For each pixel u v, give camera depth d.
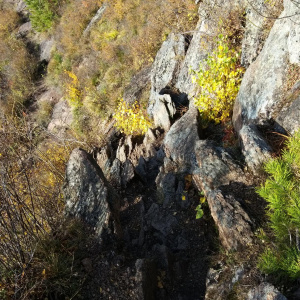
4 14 20.12
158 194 4.53
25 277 2.98
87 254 3.39
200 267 3.33
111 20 12.38
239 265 2.65
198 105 5.36
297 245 2.07
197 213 3.71
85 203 3.83
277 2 4.94
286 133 3.67
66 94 12.26
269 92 4.08
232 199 3.19
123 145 6.52
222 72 5.04
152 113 7.32
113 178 5.14
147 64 9.66
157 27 9.83
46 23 16.59
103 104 10.02
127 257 3.47
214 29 6.53
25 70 15.49
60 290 3.00
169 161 4.73
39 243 3.30
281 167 2.35
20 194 3.94
